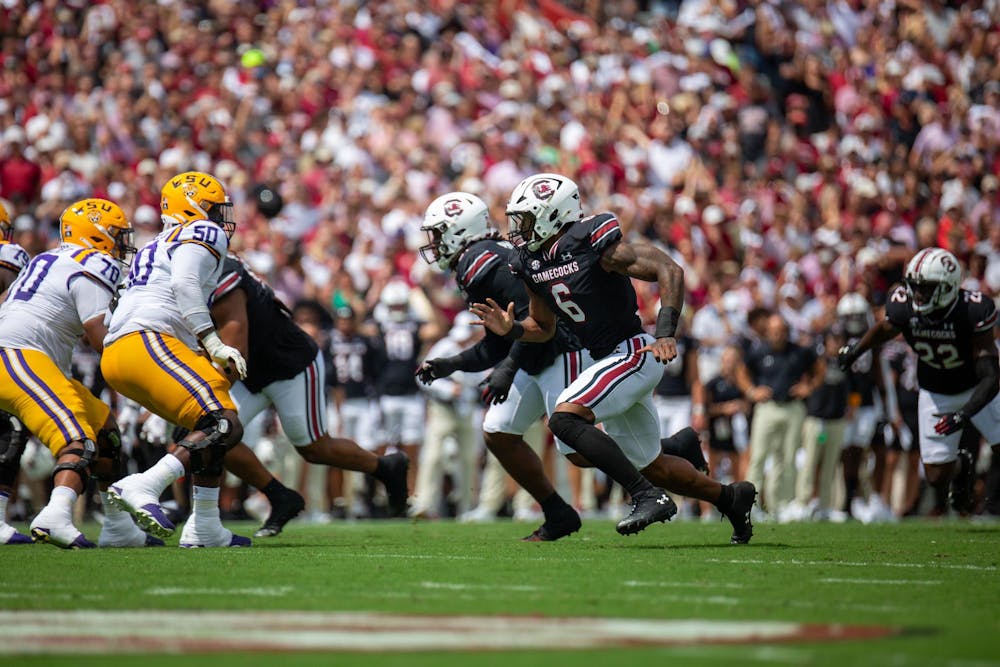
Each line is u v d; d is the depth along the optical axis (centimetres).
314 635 1298
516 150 5634
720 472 4547
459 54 6412
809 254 5503
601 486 4803
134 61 5919
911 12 6950
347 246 5209
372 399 4497
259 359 2641
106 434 2416
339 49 6250
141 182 5038
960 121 6325
